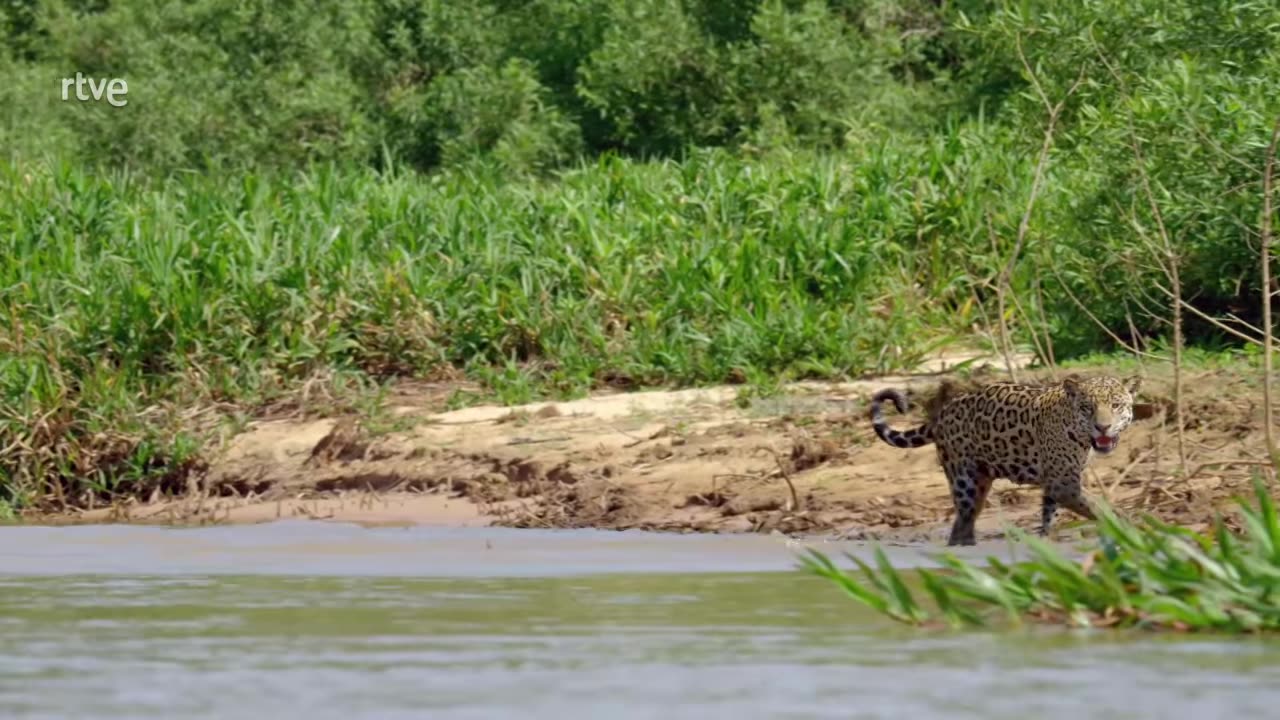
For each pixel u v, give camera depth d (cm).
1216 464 3447
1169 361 4144
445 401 4803
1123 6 4875
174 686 1778
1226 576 2231
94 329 4975
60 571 2970
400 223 5562
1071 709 1623
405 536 3584
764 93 8206
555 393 4788
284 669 1881
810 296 5266
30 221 5569
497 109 8500
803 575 2823
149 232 5369
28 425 4584
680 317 5091
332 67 9131
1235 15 4803
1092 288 4628
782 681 1789
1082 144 4747
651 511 3781
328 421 4691
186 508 4247
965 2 7975
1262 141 4341
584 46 8975
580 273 5272
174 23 9500
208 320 4975
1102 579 2261
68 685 1788
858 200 5691
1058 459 3247
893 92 8194
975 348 4972
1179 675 1816
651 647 2028
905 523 3541
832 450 3953
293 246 5325
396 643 2069
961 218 5331
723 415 4378
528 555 3188
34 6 10894
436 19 9281
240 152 8556
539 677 1823
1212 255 4478
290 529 3762
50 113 9056
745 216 5631
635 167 6134
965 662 1905
